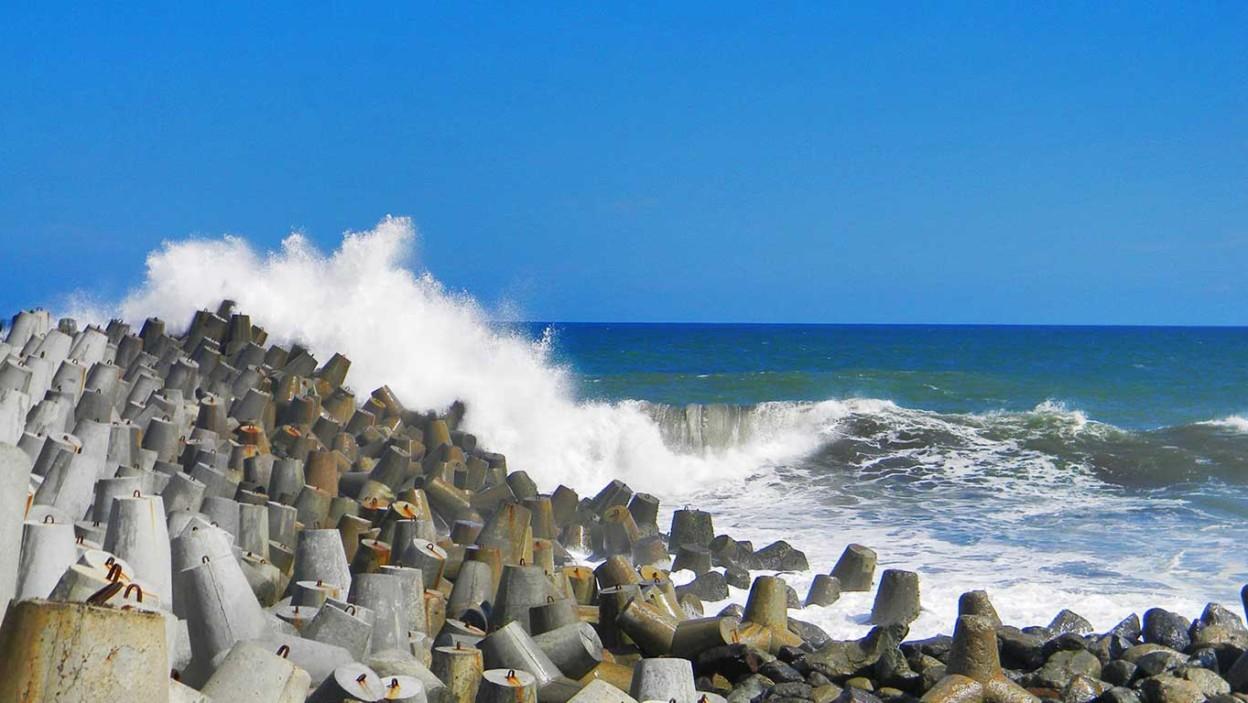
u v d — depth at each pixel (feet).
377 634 27.22
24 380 45.70
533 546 41.63
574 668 30.35
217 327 74.08
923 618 40.47
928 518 60.64
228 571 24.36
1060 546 53.26
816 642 37.96
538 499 48.96
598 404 79.05
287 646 22.53
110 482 30.48
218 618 23.76
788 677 32.58
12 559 19.31
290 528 37.93
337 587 29.60
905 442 80.23
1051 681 32.50
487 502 49.90
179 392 53.93
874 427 82.38
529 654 28.50
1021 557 50.90
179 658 23.40
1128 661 34.01
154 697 15.38
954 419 85.56
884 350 231.91
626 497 54.70
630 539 49.67
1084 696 31.63
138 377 54.29
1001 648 35.76
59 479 33.09
